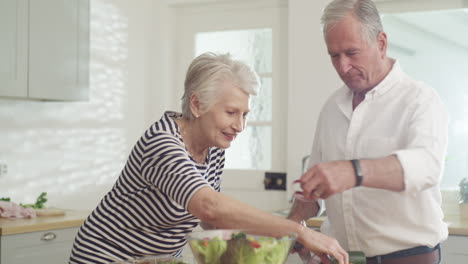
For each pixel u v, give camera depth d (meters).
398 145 1.77
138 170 1.64
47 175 3.79
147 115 4.60
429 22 3.83
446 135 1.69
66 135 3.92
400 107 1.78
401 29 3.89
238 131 1.63
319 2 4.03
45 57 3.47
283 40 4.29
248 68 1.61
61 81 3.56
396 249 1.80
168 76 4.59
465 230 3.02
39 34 3.43
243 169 4.41
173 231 1.77
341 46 1.73
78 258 1.76
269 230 1.32
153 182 1.57
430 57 3.84
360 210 1.84
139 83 4.51
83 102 4.04
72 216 3.35
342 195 1.87
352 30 1.70
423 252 1.79
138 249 1.75
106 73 4.21
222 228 1.43
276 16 4.31
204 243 1.27
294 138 4.11
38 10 3.42
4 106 3.53
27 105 3.67
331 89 4.00
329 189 1.43
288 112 4.14
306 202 1.97
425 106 1.70
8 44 3.26
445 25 3.79
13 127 3.58
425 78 3.85
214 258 1.27
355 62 1.74
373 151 1.81
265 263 1.27
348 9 1.71
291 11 4.12
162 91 4.57
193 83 1.62
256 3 4.37
